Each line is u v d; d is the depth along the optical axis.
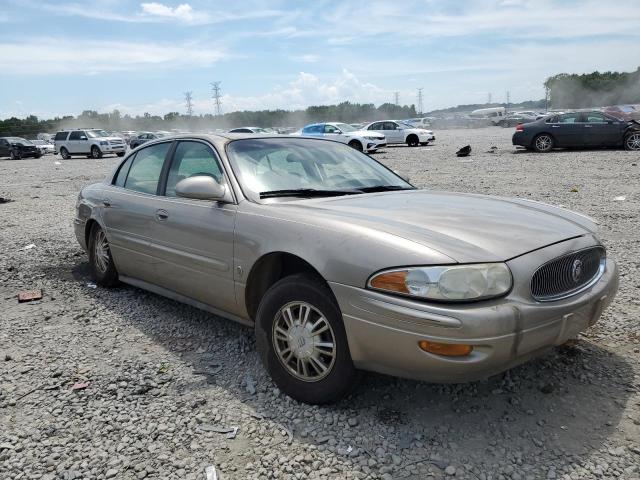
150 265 4.29
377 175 4.23
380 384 3.23
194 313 4.55
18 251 7.10
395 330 2.53
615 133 19.33
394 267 2.57
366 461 2.54
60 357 3.77
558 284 2.78
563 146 20.08
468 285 2.46
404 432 2.75
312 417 2.91
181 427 2.86
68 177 19.47
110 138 33.47
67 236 8.07
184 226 3.80
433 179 13.45
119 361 3.68
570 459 2.51
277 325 3.12
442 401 3.03
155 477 2.47
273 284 3.32
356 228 2.82
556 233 2.98
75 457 2.62
